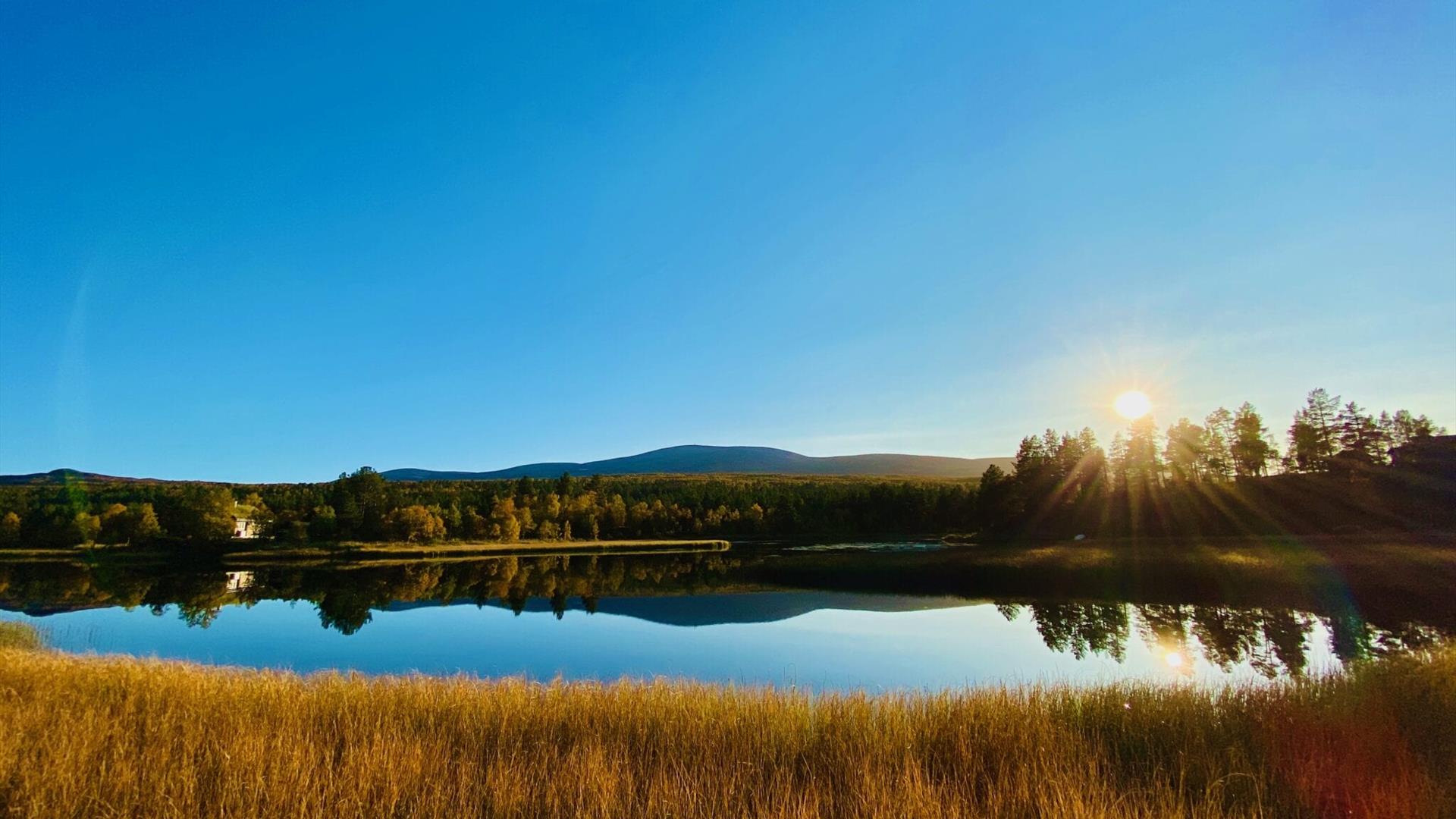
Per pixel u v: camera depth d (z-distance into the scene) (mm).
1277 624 34750
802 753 11156
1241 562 47906
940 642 32656
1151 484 82625
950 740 11266
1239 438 84625
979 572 56438
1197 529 71938
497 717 12359
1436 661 15094
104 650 31328
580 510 132500
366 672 27109
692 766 10375
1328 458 76438
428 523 104625
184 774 8836
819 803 8969
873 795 8820
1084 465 88625
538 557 94312
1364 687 13305
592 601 51156
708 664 28141
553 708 12938
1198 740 11016
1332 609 37188
